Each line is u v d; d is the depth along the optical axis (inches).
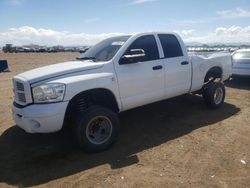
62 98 181.0
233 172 166.1
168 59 246.2
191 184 153.9
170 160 183.2
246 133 228.8
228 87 427.2
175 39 259.0
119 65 211.6
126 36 232.5
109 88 202.8
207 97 290.7
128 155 191.8
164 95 245.4
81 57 244.2
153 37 240.7
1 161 186.7
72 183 157.6
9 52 3068.4
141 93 225.6
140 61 224.7
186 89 267.0
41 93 179.9
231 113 283.6
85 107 201.6
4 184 158.4
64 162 182.9
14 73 766.5
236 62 433.1
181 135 226.5
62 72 190.1
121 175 164.7
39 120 177.5
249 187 150.6
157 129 241.4
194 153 192.9
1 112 307.4
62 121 182.4
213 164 176.2
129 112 288.8
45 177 164.7
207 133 229.6
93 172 169.0
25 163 182.9
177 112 287.7
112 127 201.0
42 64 1085.8
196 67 272.7
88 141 191.2
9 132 240.4
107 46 233.5
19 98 194.5
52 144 212.8
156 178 160.7
